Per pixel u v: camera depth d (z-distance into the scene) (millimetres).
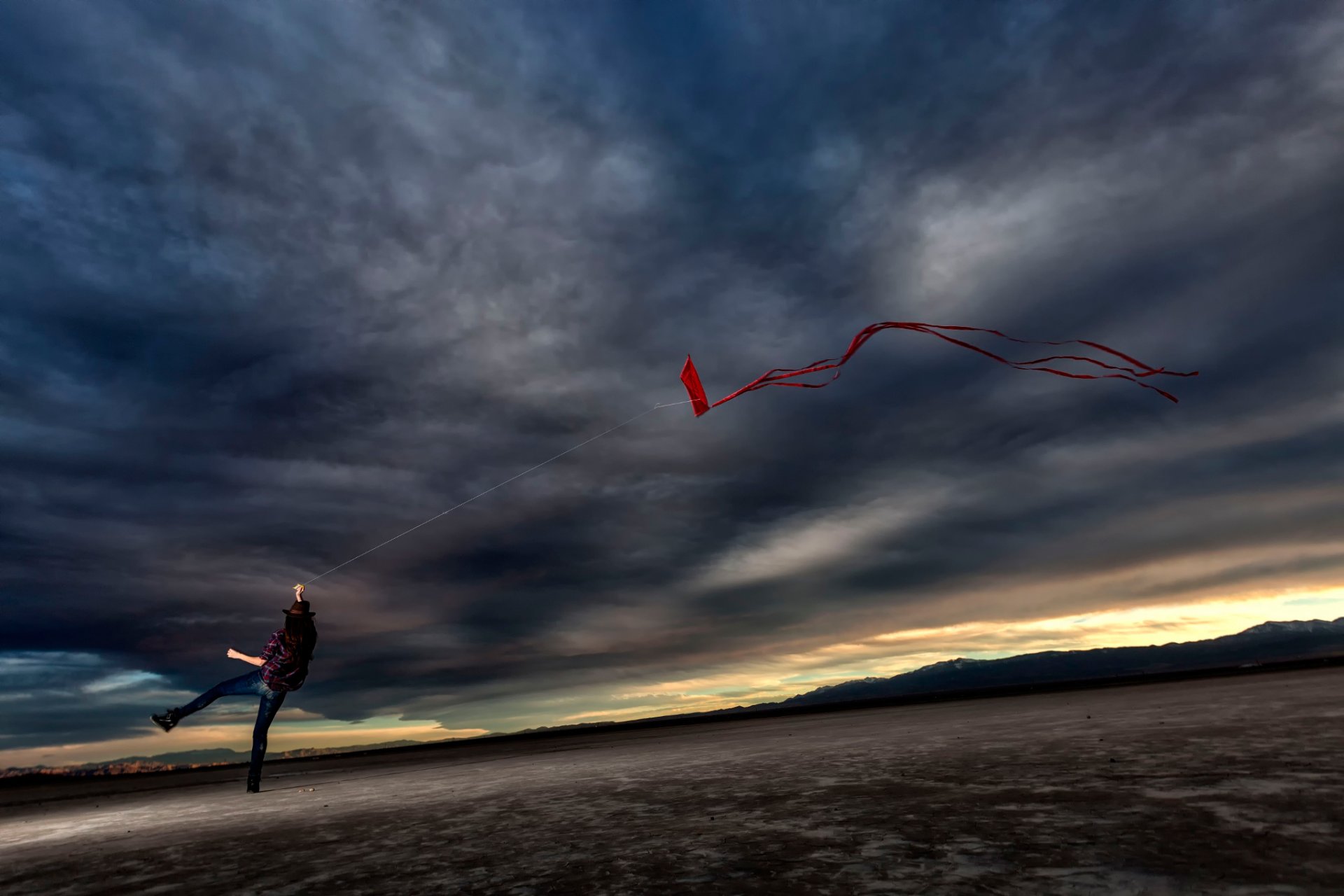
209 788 11828
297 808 6707
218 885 3246
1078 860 2395
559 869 3018
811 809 3986
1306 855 2195
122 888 3367
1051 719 9195
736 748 9961
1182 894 1945
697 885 2539
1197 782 3598
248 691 9086
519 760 12766
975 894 2123
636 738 20312
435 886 2875
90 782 24078
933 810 3584
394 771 12641
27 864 4445
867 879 2400
